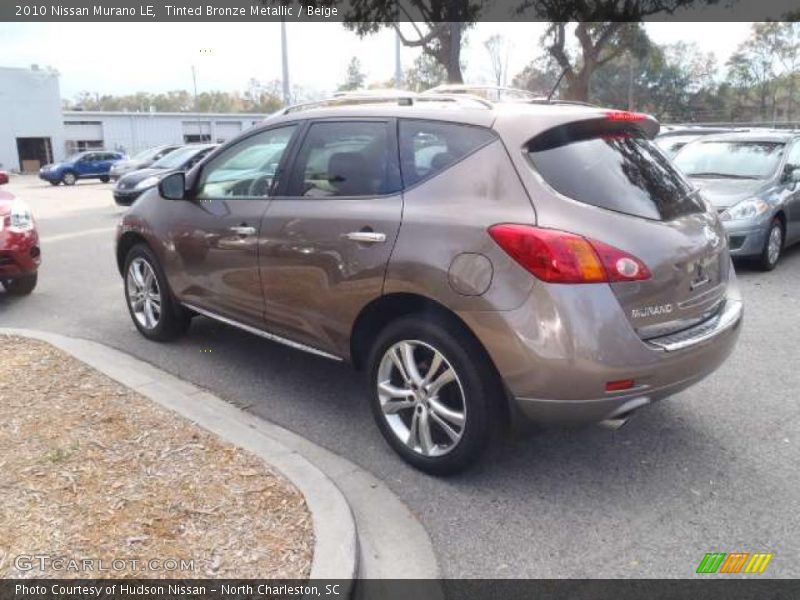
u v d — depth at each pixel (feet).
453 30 61.21
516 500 11.36
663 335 10.97
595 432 13.71
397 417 12.56
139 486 10.64
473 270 10.75
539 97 14.33
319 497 10.37
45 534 9.43
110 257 33.04
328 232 12.87
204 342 18.92
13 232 22.94
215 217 15.65
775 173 28.71
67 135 186.39
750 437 13.44
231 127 212.23
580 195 10.77
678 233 11.27
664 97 165.37
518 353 10.40
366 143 12.98
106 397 14.03
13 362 16.07
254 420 14.25
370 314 12.60
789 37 157.79
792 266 28.78
